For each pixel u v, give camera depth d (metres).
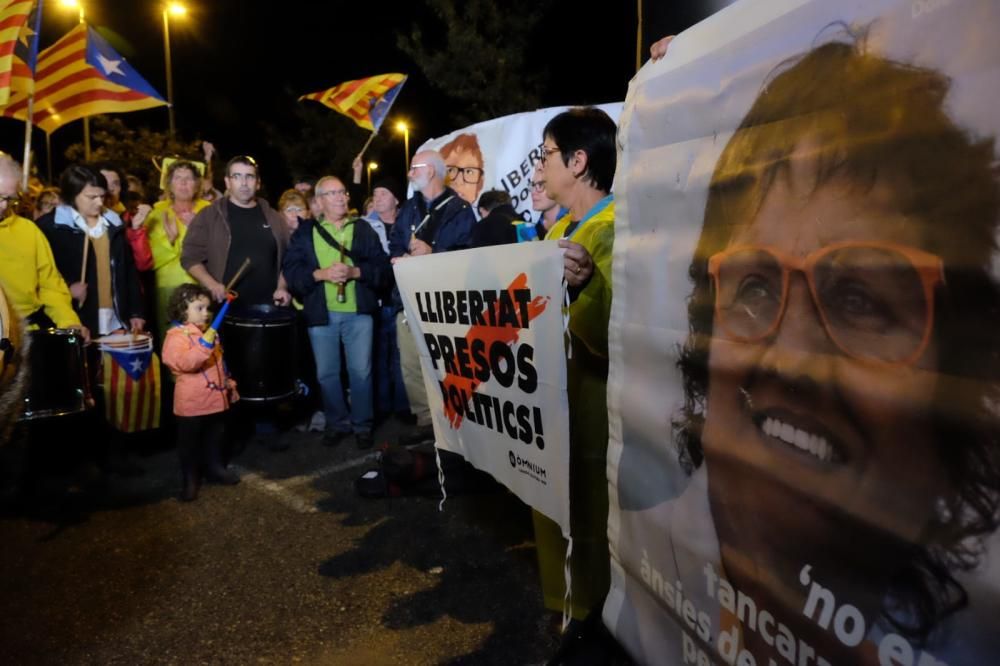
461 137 4.96
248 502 3.76
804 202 0.93
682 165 1.22
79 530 3.45
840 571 0.88
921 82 0.76
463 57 8.97
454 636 2.45
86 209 4.21
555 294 1.56
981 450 0.69
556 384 1.60
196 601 2.76
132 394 4.17
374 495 3.70
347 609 2.66
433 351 2.23
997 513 0.68
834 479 0.88
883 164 0.80
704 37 1.20
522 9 8.98
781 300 0.97
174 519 3.56
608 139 2.04
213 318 4.46
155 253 5.00
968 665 0.71
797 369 0.94
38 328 3.31
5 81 3.68
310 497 3.79
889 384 0.80
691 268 1.20
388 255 4.69
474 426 2.07
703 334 1.17
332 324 4.61
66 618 2.66
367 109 5.59
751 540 1.06
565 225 2.38
